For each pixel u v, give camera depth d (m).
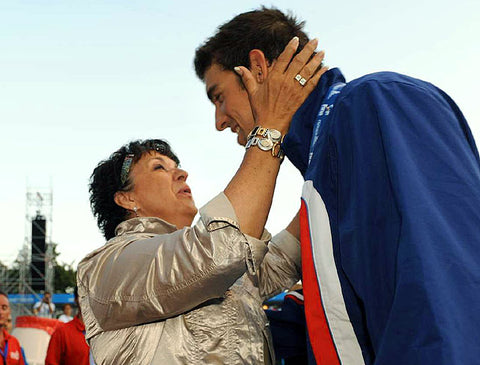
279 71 1.50
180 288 1.48
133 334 1.64
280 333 1.99
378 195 1.05
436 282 0.89
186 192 2.30
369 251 1.04
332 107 1.26
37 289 31.69
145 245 1.61
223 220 1.44
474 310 0.87
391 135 1.05
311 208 1.17
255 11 1.65
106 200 2.29
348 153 1.13
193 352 1.64
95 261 1.71
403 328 0.90
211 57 1.68
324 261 1.12
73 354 5.88
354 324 1.08
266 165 1.48
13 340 6.48
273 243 2.17
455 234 0.94
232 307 1.76
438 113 1.08
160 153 2.33
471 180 1.00
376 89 1.13
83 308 1.71
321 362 1.09
